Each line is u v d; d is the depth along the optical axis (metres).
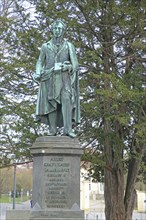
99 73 17.78
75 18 18.45
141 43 17.31
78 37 18.64
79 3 17.98
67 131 10.25
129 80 17.28
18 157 18.08
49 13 18.33
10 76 18.44
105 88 16.30
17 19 19.31
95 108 17.05
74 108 10.60
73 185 9.67
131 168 20.12
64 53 10.78
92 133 18.20
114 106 15.63
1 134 18.08
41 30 18.75
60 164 9.75
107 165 18.78
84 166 21.97
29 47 18.44
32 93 18.66
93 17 18.28
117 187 19.25
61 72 10.55
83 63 18.16
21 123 17.12
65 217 9.38
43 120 10.66
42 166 9.73
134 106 17.45
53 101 10.46
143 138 16.34
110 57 18.70
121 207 19.11
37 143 9.98
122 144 17.95
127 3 17.89
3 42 19.64
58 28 10.91
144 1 17.39
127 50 18.97
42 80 10.64
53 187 9.63
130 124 17.92
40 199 9.56
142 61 18.86
